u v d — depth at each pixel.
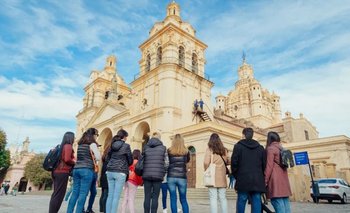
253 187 5.10
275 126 47.84
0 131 43.56
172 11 35.31
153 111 28.08
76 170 6.06
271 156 5.48
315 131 49.94
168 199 15.33
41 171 51.53
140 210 9.53
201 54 35.03
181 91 29.17
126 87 48.59
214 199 5.80
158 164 6.29
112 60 50.47
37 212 8.42
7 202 13.46
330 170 21.08
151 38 34.06
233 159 5.45
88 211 7.86
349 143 27.38
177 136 6.95
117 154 6.38
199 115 30.17
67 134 6.44
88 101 47.88
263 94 78.62
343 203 14.34
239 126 39.50
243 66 85.12
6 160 50.03
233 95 80.56
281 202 5.32
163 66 29.06
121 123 33.53
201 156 23.02
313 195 14.97
